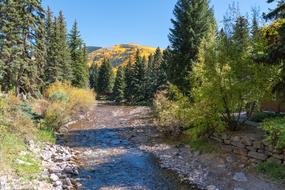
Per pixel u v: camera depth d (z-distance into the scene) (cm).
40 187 1082
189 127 1781
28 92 2694
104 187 1204
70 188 1157
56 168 1339
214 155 1487
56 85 3291
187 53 2417
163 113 1941
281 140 1152
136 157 1681
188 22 2466
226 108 1524
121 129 2634
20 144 1430
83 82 5478
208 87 1488
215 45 1545
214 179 1277
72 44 5509
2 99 1681
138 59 6425
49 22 4250
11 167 1158
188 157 1594
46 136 1861
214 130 1603
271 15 1260
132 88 6456
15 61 2531
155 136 2162
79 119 3134
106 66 8381
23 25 2605
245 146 1366
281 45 1175
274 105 1889
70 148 1847
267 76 1384
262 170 1219
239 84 1422
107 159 1633
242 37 1523
